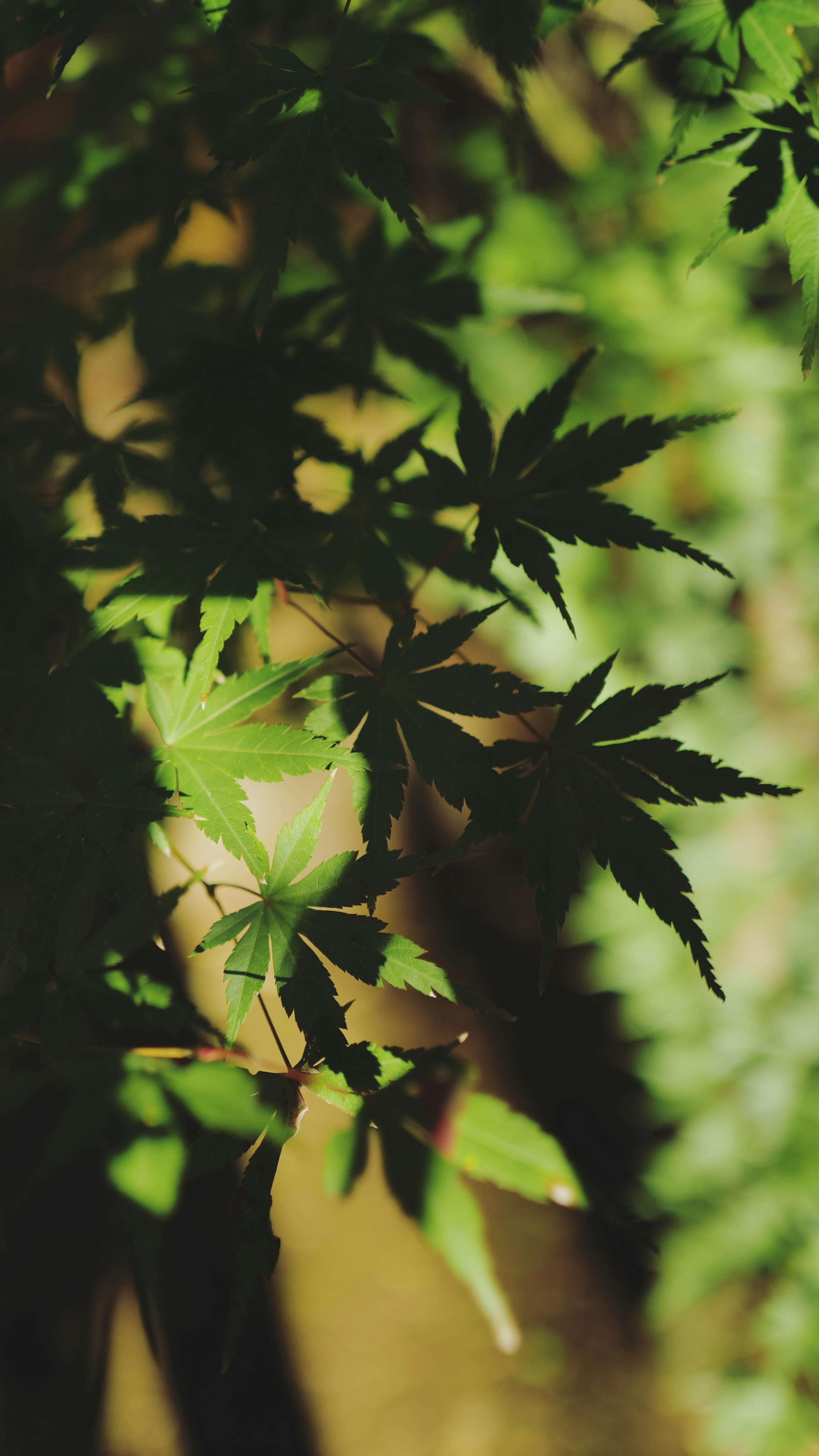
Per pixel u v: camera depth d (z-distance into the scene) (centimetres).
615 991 140
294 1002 59
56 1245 112
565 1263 151
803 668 115
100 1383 65
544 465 64
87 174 69
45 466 67
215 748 61
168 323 69
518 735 138
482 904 177
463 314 69
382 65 61
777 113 62
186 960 109
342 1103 59
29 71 70
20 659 65
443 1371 142
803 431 111
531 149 93
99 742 64
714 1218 118
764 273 114
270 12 68
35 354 68
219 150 60
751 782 61
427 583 80
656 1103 132
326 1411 137
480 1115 62
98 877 60
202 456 66
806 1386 119
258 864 60
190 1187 129
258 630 64
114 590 62
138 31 70
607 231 108
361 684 62
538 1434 136
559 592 63
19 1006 59
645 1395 135
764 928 117
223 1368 57
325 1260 149
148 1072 59
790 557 113
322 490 67
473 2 65
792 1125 115
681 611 114
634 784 62
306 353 67
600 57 102
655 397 105
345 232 72
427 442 84
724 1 62
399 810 61
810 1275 114
